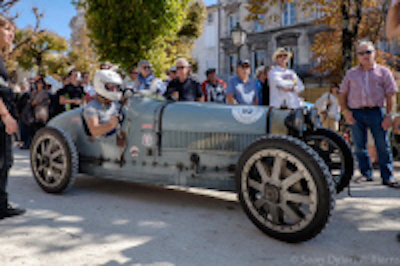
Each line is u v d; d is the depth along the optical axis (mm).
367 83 3967
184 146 3135
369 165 4324
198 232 2559
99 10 9148
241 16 26797
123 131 3449
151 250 2232
